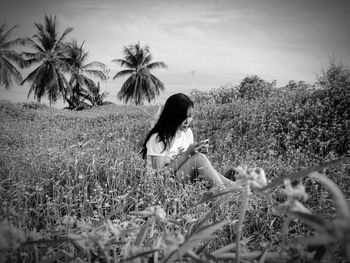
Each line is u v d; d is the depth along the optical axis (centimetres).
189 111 334
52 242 96
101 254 112
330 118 623
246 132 611
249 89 1241
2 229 76
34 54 3216
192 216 217
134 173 354
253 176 105
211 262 108
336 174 329
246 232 230
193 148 325
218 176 322
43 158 413
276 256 105
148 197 289
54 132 944
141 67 3825
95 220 238
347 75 880
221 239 209
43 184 331
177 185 324
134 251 101
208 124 742
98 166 383
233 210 245
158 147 343
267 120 669
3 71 3048
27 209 241
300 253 101
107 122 1180
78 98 3488
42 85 3219
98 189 279
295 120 641
